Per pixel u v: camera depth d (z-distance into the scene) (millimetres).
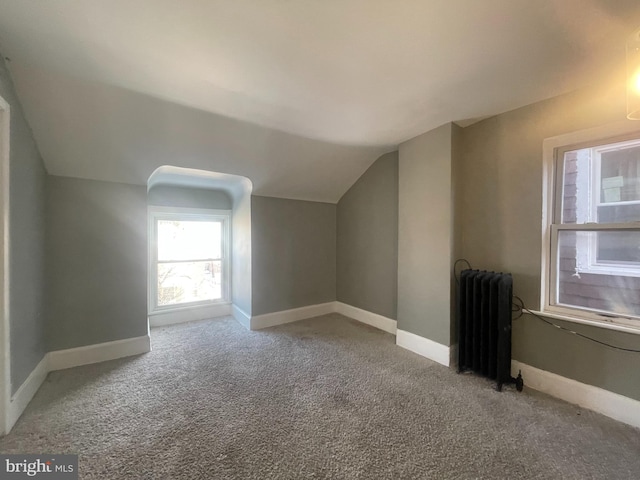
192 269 3643
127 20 1265
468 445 1451
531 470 1301
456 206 2393
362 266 3570
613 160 1754
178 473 1274
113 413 1700
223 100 1981
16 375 1668
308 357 2502
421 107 2098
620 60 1521
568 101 1873
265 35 1357
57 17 1249
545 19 1240
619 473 1284
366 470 1297
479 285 2127
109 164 2346
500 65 1587
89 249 2375
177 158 2539
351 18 1242
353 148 2975
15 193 1699
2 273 1512
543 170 1979
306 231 3699
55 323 2238
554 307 1961
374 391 1958
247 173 2977
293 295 3590
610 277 1775
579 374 1815
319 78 1729
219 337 2988
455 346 2385
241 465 1321
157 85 1797
